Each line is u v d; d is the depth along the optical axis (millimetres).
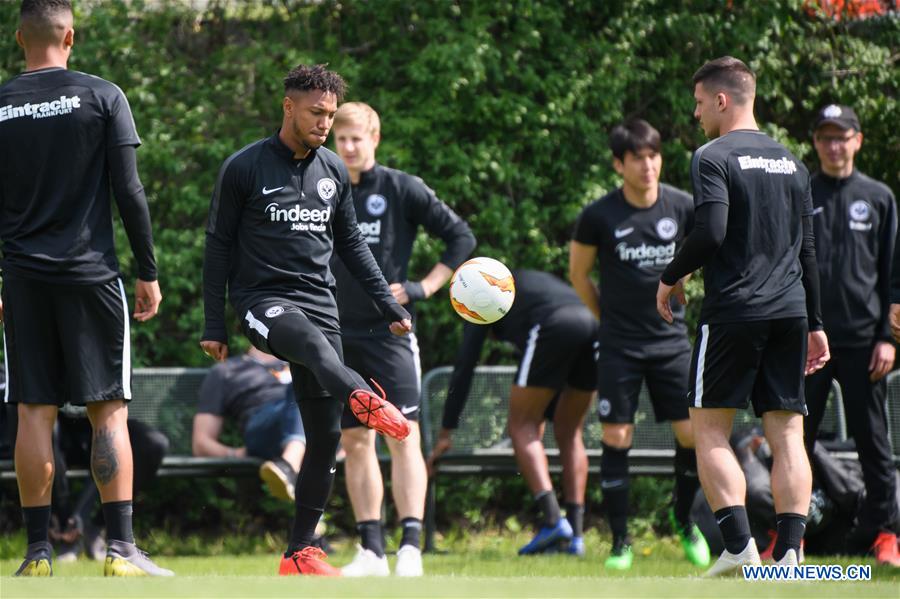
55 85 16359
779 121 33188
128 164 16562
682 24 31203
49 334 16531
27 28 16625
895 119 32406
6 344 16656
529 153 31000
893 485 24531
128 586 12023
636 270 24375
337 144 22500
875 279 24797
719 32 31344
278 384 27797
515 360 31453
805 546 25719
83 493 26344
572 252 25234
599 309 25094
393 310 18094
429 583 12570
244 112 30734
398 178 22828
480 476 28281
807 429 24906
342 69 29906
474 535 30562
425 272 30562
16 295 16375
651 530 30938
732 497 16766
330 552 28125
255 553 28234
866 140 32750
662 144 32125
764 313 16641
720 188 16594
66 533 25812
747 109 17719
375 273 18203
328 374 15570
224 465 27016
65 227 16297
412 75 29609
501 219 29984
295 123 16938
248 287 17125
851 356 24547
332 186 17531
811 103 32500
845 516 25297
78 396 16469
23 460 16469
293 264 17094
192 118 30078
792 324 16859
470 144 30266
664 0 31766
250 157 17141
